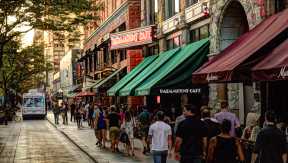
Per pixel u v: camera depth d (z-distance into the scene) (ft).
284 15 55.06
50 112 332.39
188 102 94.22
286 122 59.52
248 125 53.01
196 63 81.61
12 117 228.02
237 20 78.89
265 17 62.49
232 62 53.21
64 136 124.57
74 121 195.31
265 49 50.19
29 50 173.78
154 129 49.62
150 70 99.91
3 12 85.56
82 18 90.02
